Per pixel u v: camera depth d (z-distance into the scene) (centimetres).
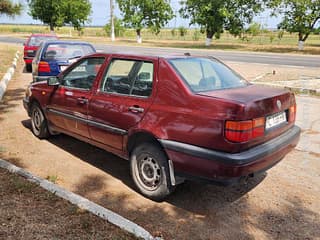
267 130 338
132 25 3762
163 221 337
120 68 411
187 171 337
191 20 3391
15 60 1698
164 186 362
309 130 637
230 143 305
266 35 4272
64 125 504
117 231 301
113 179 431
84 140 475
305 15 2681
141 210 358
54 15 4297
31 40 1490
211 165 315
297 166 474
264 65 1695
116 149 416
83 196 384
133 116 377
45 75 823
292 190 404
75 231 301
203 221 339
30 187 375
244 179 321
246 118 306
